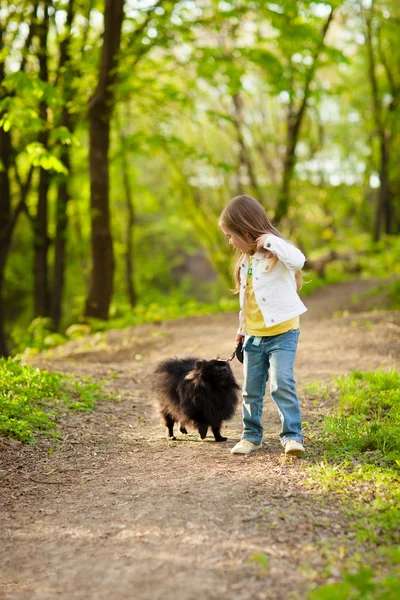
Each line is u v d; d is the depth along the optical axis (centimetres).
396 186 3133
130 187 2416
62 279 1747
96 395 703
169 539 341
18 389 643
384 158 2695
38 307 1683
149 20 1273
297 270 439
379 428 499
